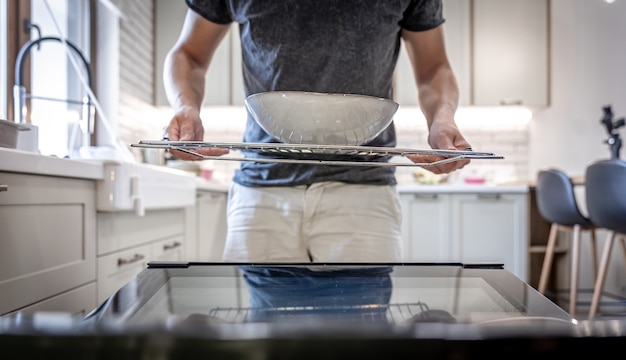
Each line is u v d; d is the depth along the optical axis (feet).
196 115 2.49
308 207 3.15
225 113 12.26
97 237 4.37
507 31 11.61
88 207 4.17
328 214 3.18
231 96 11.50
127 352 0.82
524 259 10.28
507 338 0.85
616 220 7.31
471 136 12.75
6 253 2.98
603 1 9.95
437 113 2.92
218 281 1.94
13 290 3.05
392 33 3.10
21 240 3.15
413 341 0.84
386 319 1.46
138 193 4.76
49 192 3.50
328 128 1.87
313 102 1.79
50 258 3.53
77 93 8.23
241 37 3.19
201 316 1.44
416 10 3.20
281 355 0.82
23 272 3.18
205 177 10.71
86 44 8.92
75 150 5.78
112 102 9.05
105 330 0.83
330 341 0.83
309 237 3.21
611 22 9.70
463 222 10.36
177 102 2.89
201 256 8.70
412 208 10.41
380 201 3.27
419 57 3.45
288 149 1.83
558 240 11.20
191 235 8.00
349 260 3.16
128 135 9.72
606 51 9.85
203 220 8.82
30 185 3.24
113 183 4.32
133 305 1.49
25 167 3.09
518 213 10.32
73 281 3.88
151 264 2.25
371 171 3.25
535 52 11.64
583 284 10.80
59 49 7.87
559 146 11.50
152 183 5.37
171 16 11.36
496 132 12.76
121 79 9.32
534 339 0.86
